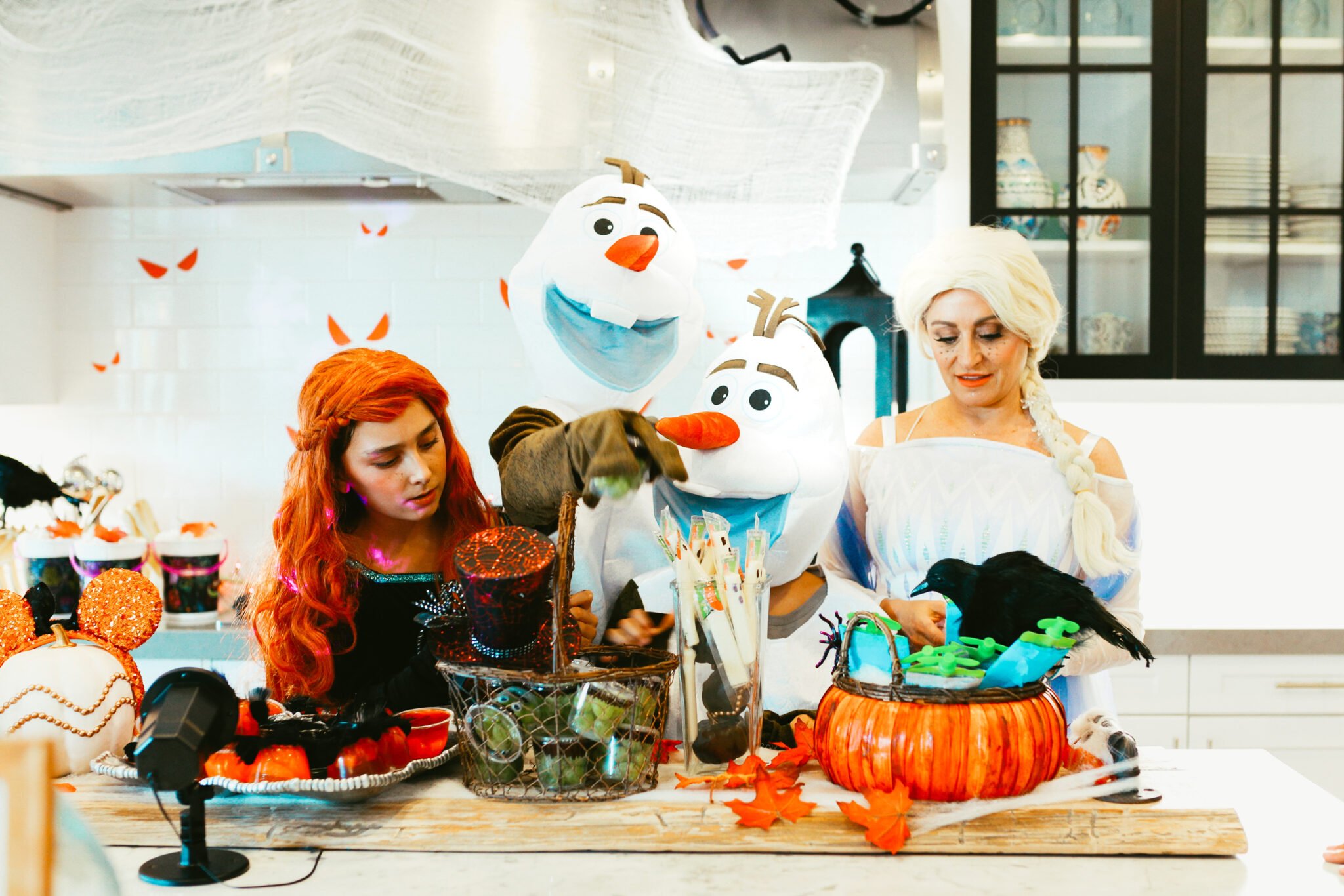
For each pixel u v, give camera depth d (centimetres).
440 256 237
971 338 130
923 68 192
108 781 93
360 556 105
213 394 239
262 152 192
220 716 79
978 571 92
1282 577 239
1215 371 211
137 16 191
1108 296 214
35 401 233
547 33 189
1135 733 198
